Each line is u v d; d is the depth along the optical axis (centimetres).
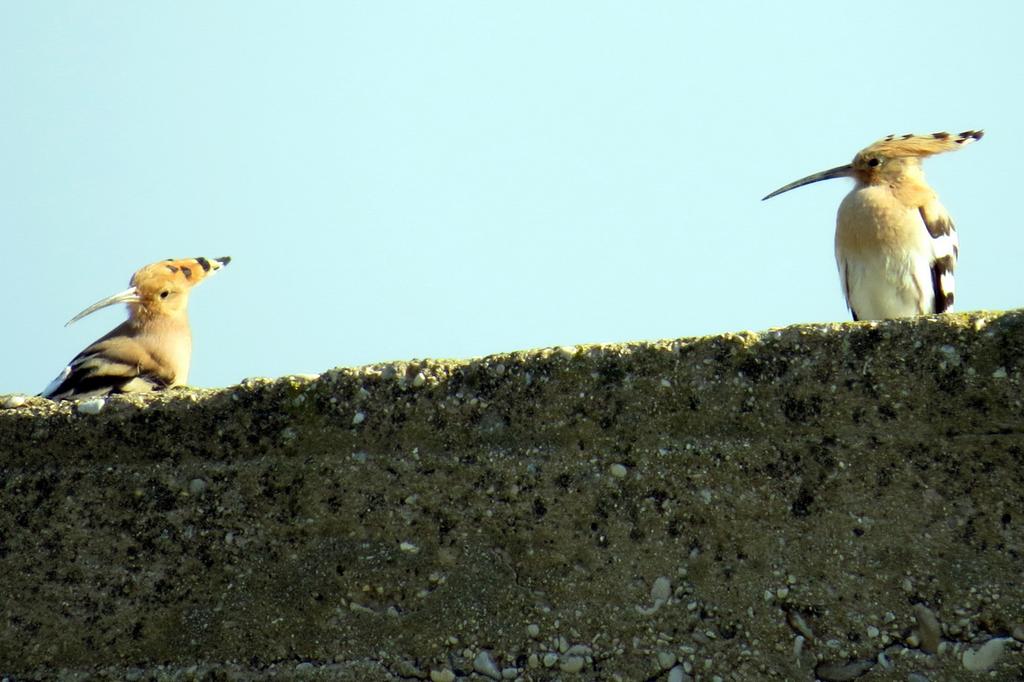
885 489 1155
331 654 1235
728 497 1188
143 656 1255
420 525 1240
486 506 1231
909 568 1141
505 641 1210
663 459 1205
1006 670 1107
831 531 1162
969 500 1136
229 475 1268
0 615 1271
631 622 1189
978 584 1125
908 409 1155
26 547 1280
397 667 1222
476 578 1226
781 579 1167
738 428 1193
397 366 1259
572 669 1192
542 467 1226
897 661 1132
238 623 1249
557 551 1214
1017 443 1127
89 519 1277
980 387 1138
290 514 1257
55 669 1260
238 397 1273
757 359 1194
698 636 1175
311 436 1262
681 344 1213
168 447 1278
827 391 1175
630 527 1204
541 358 1234
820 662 1147
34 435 1290
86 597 1267
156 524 1270
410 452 1248
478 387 1245
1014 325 1134
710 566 1184
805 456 1175
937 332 1152
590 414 1223
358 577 1241
